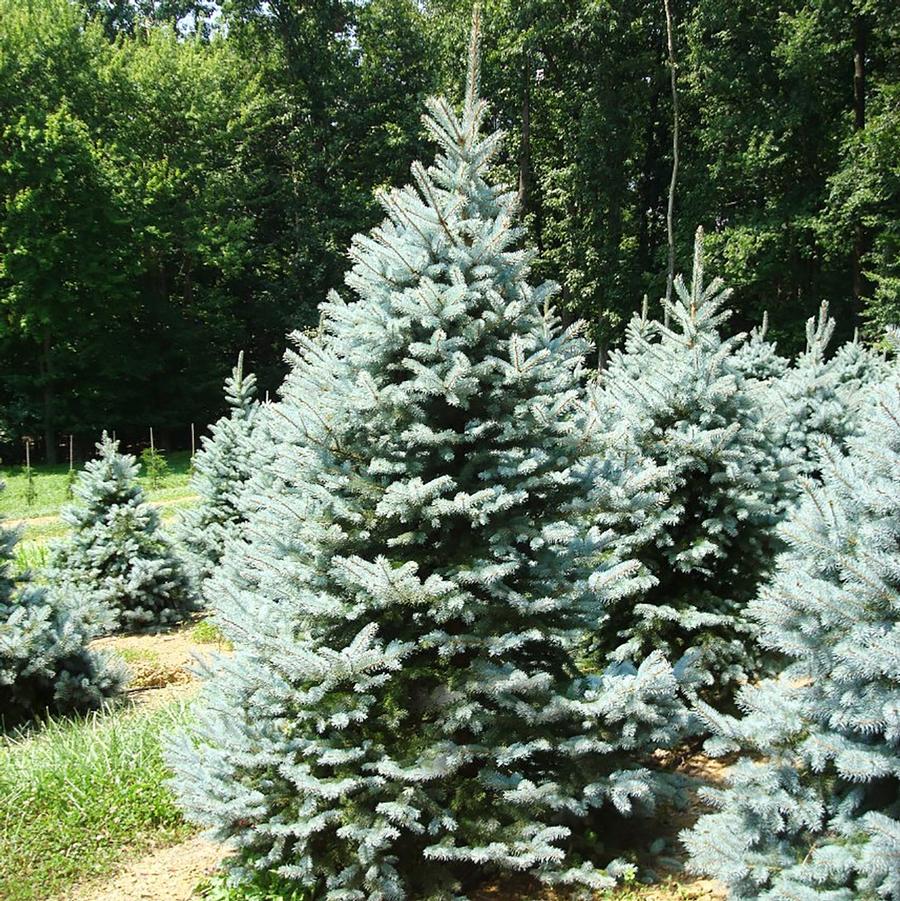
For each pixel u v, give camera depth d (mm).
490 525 4703
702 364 7047
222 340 36469
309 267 34656
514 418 4719
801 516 4023
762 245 26891
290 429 4785
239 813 4352
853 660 3434
